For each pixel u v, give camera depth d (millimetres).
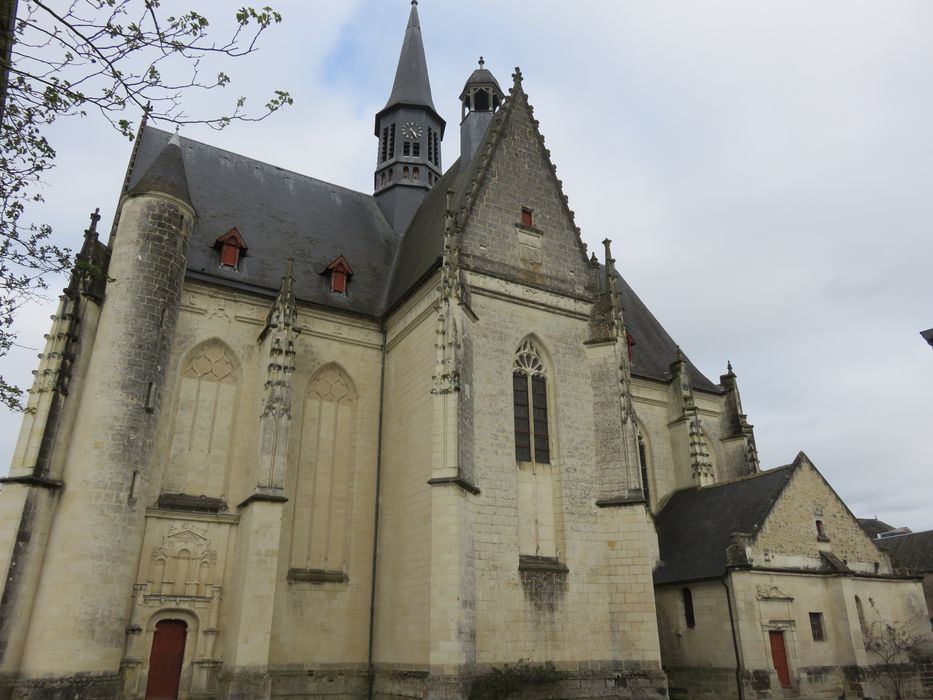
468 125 43312
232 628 26578
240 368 32156
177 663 26719
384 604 29812
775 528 33344
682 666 32969
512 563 28250
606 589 29750
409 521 29094
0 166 11938
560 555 29781
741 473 44250
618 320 34312
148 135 38781
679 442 42625
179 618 27234
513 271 33375
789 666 31250
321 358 34250
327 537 31516
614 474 31547
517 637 27219
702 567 32969
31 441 25297
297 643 28781
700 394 46406
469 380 29531
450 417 27594
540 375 32969
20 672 22938
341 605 30234
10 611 23172
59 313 27500
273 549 27203
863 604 34906
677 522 38281
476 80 44469
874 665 33156
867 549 36406
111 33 9695
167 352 28969
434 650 24750
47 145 12133
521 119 37219
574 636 28438
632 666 28219
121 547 25391
